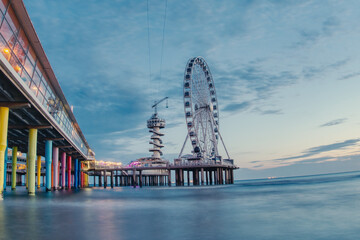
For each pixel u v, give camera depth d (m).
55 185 59.84
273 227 10.72
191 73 91.62
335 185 56.66
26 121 38.66
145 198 30.70
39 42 30.39
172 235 9.38
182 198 30.11
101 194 41.28
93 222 12.21
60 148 68.69
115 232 9.93
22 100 30.00
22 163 142.50
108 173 157.25
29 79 31.28
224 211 16.30
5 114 29.66
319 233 9.52
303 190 42.03
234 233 9.64
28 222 12.14
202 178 99.50
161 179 161.12
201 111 96.81
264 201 23.47
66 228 10.71
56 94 43.09
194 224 11.59
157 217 13.84
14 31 26.47
